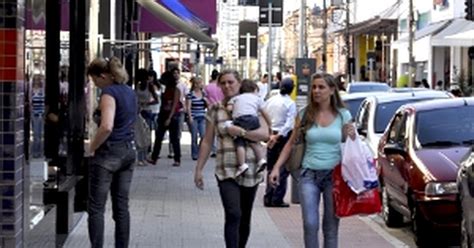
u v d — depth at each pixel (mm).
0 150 16375
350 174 18438
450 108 27781
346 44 127750
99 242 20078
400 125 28312
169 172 42406
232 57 124938
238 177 20047
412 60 91812
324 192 18938
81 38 26969
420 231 24484
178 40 65062
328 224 18969
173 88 45156
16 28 16391
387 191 28438
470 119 27344
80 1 26969
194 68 82750
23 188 17203
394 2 119562
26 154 17812
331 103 18859
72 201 25062
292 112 30609
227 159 20078
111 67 19797
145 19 53062
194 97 48438
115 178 20297
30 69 19641
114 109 19672
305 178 18938
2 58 16359
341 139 18734
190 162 47406
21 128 16844
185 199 33375
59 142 24594
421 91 38750
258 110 20391
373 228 28156
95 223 19984
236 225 20141
